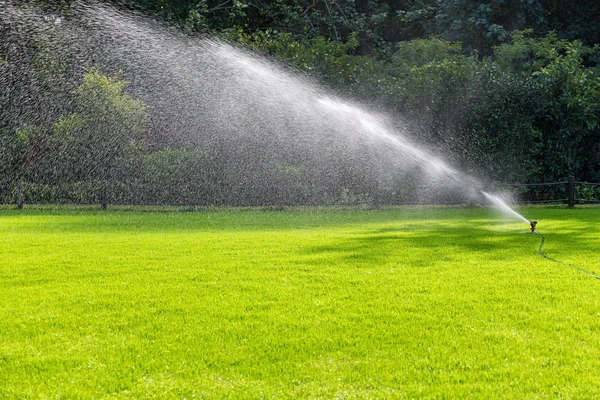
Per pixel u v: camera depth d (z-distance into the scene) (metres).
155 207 13.51
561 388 2.37
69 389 2.39
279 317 3.41
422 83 14.54
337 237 7.17
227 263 5.23
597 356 2.75
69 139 14.65
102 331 3.18
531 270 4.84
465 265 5.08
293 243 6.60
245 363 2.68
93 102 14.60
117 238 7.23
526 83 14.80
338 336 3.05
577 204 14.95
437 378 2.49
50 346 2.92
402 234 7.45
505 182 14.76
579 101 14.76
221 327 3.22
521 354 2.77
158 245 6.50
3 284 4.41
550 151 15.07
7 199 14.28
